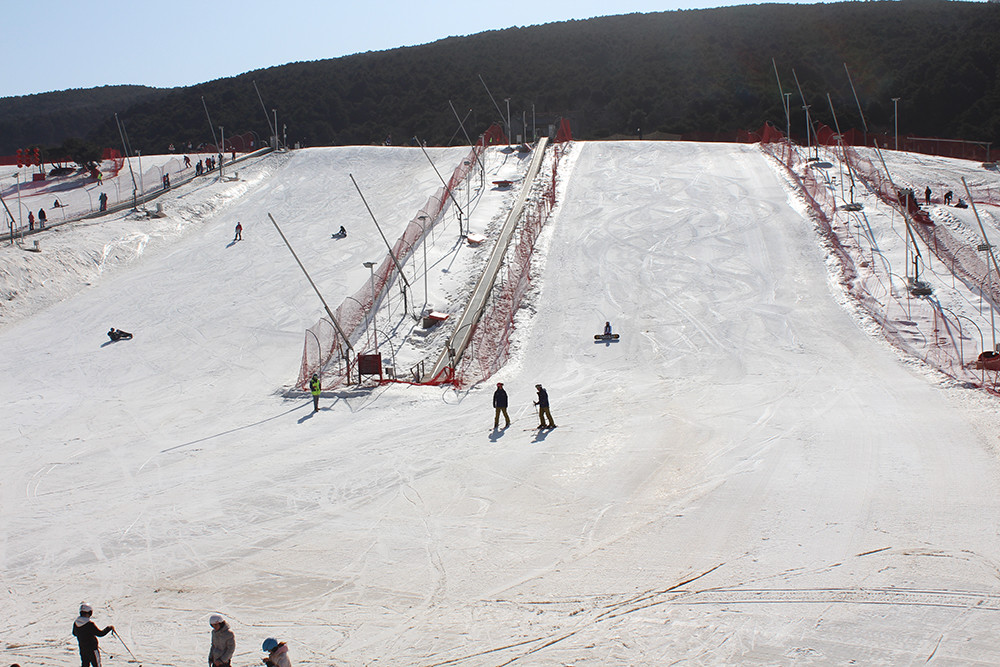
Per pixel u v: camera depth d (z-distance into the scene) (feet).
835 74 377.09
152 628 44.34
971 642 37.19
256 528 57.77
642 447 68.44
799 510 53.16
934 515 50.88
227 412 91.81
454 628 42.09
